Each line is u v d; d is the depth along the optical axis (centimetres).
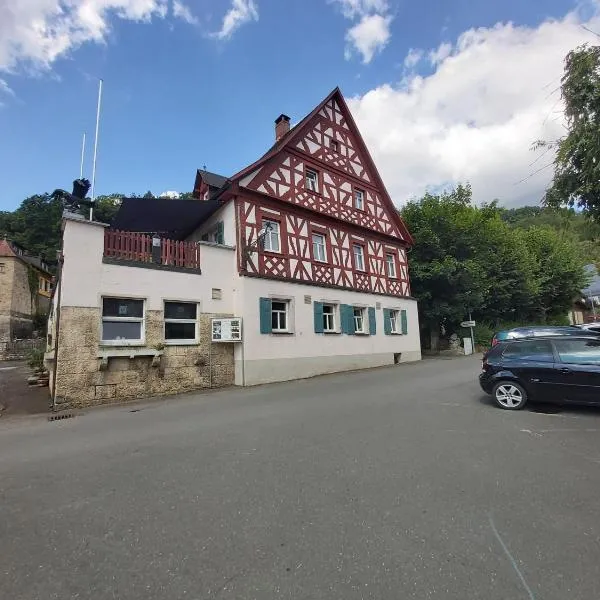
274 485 442
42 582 282
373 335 2016
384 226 2281
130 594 266
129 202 1588
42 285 4644
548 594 257
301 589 266
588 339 787
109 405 1111
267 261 1606
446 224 2625
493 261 2956
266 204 1662
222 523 360
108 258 1199
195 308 1382
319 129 2003
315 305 1739
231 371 1430
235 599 258
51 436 740
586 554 300
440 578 275
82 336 1125
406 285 2347
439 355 2516
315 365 1681
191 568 294
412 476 457
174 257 1359
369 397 983
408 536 330
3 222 5541
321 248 1900
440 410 798
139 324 1249
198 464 520
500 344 860
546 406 822
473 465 488
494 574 278
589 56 543
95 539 340
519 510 372
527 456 519
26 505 413
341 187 2055
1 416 998
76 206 1466
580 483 432
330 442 596
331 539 328
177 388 1284
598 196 595
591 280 3738
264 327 1515
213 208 1667
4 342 3366
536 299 3491
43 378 1588
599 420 701
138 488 448
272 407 918
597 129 550
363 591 263
